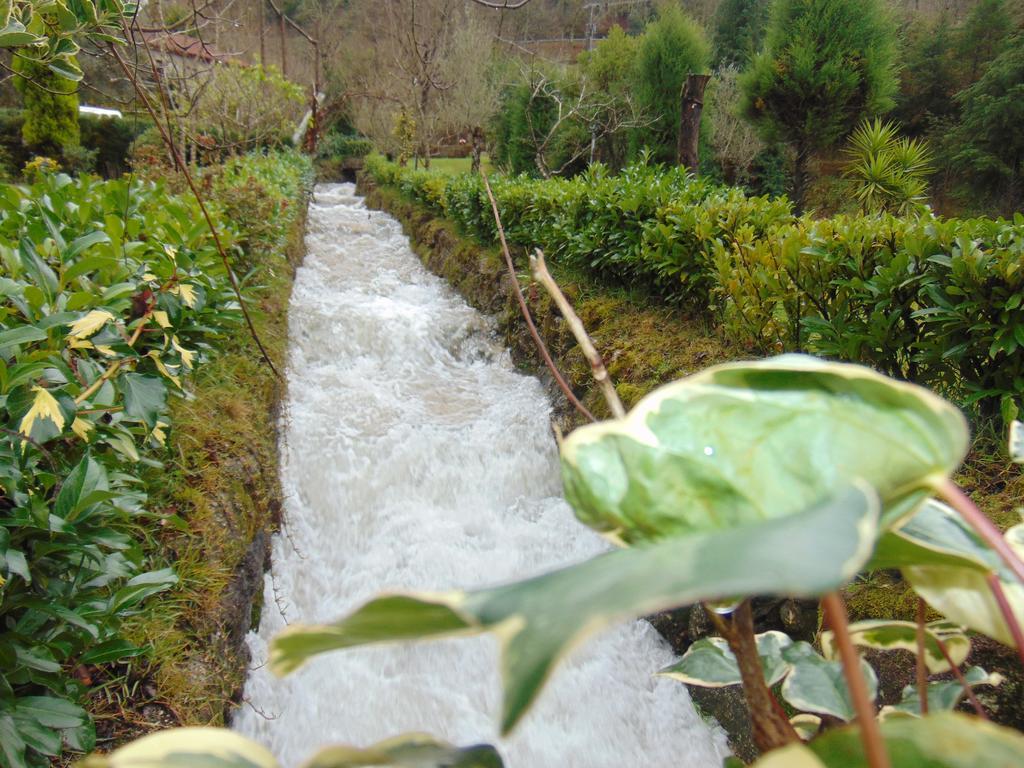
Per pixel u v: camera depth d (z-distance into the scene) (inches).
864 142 291.9
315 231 431.8
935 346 105.1
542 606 10.6
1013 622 17.1
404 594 12.1
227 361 156.9
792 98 390.0
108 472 78.5
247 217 216.2
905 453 15.8
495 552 151.8
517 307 246.7
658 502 16.7
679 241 173.5
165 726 72.1
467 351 253.0
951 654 28.0
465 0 594.6
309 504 159.8
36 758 60.6
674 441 17.3
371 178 660.7
